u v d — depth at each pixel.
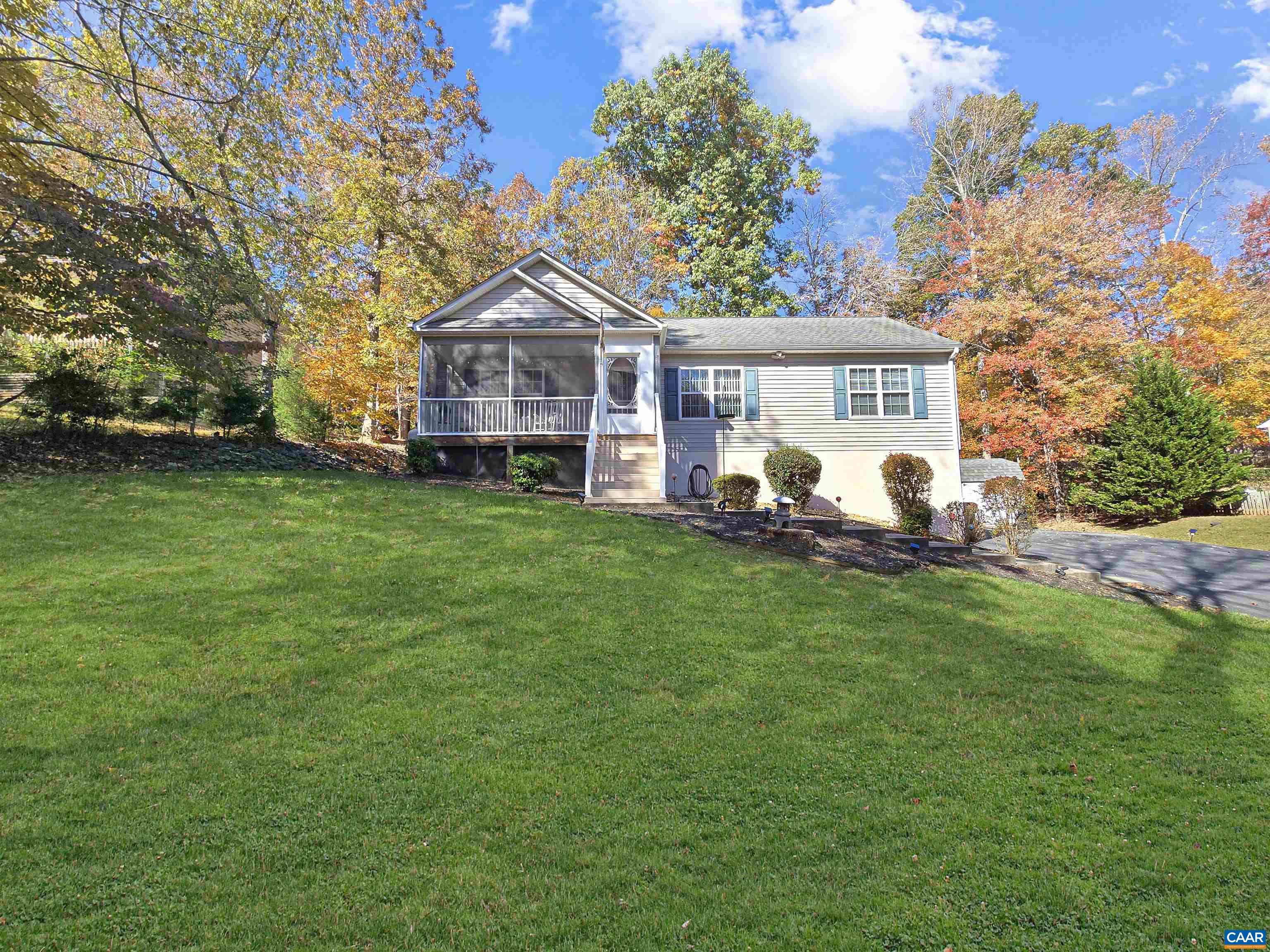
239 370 15.69
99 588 7.64
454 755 4.97
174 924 3.26
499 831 4.11
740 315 35.03
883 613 8.61
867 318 22.58
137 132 18.22
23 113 12.60
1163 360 25.55
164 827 3.99
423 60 25.59
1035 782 4.90
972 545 13.92
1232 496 23.78
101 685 5.66
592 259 32.53
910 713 6.00
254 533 9.95
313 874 3.66
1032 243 28.03
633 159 38.00
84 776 4.44
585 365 18.75
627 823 4.24
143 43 15.42
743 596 8.73
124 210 12.25
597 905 3.50
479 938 3.24
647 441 17.09
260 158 18.41
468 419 17.33
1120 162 38.47
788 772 4.95
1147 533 22.52
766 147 36.94
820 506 18.66
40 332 12.61
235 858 3.75
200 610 7.31
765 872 3.80
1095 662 7.56
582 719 5.60
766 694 6.23
